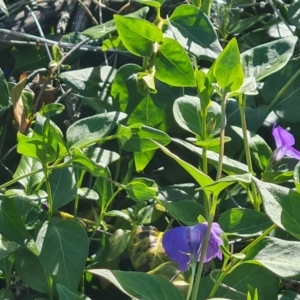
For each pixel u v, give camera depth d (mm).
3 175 640
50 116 604
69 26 701
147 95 578
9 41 645
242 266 486
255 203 534
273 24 727
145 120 601
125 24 512
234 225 490
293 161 588
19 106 585
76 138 498
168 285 432
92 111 669
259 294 480
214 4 693
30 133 581
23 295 566
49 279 508
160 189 582
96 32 583
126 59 700
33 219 526
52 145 481
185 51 523
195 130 528
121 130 497
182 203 506
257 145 571
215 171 622
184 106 537
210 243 446
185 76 529
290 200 431
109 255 545
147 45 523
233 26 712
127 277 432
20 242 481
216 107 553
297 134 649
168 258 543
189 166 421
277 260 454
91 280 575
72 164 522
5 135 631
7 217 485
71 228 491
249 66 564
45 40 633
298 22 664
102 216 548
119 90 600
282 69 641
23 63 673
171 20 562
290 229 428
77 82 609
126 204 615
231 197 570
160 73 533
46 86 623
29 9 670
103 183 542
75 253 482
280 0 722
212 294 468
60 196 522
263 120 614
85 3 702
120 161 611
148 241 550
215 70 443
